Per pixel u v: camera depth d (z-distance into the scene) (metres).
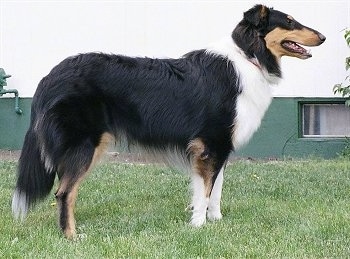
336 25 5.28
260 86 3.63
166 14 5.37
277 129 5.35
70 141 3.46
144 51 5.40
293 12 5.29
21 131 5.44
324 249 3.31
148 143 3.60
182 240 3.38
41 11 5.38
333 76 5.32
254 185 4.34
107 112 3.52
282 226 3.57
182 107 3.56
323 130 5.45
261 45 3.63
